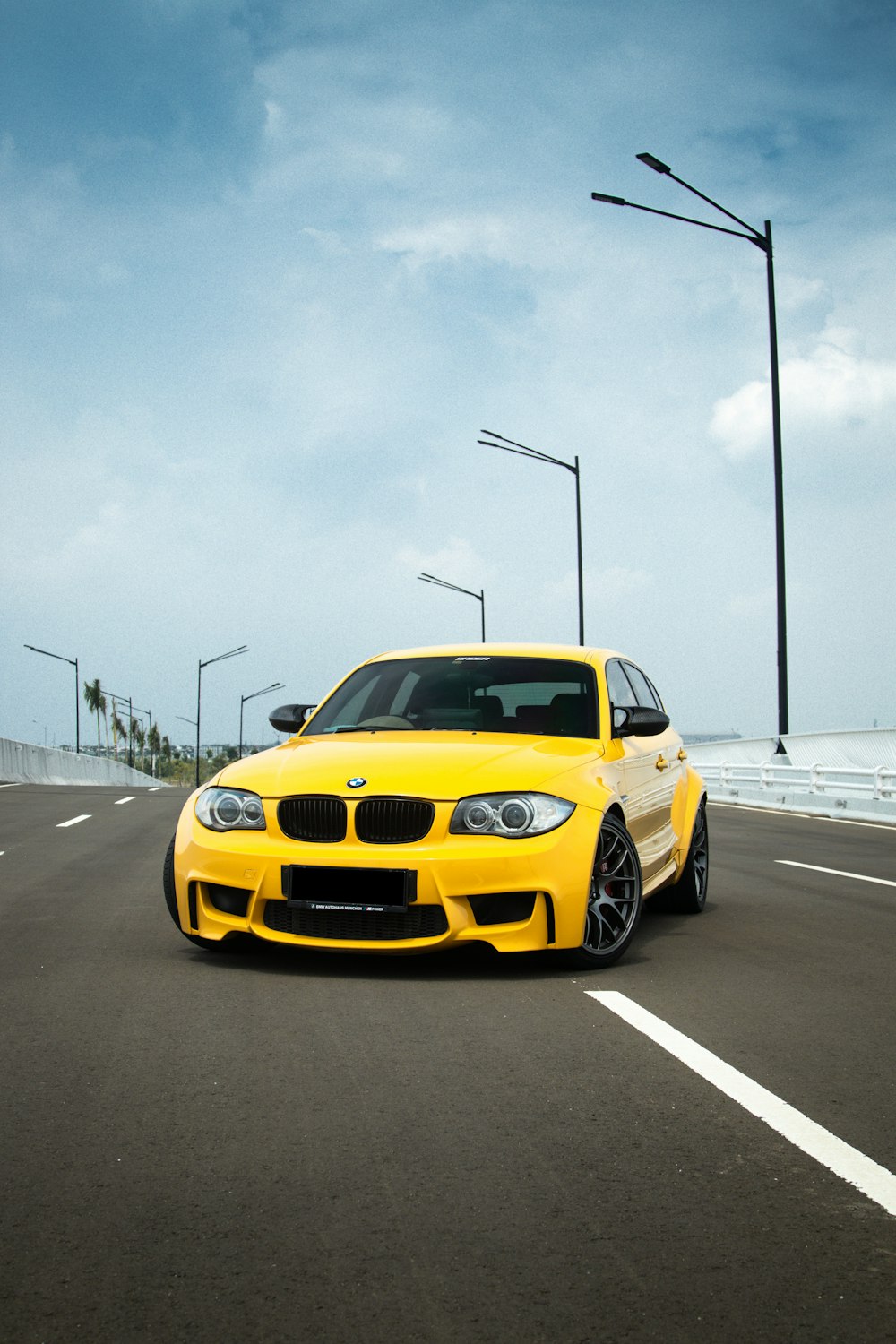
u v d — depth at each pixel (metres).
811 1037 4.39
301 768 5.66
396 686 6.96
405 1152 3.15
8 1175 2.98
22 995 4.93
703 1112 3.51
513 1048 4.18
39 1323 2.26
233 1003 4.82
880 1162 3.12
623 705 7.14
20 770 31.59
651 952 6.19
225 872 5.47
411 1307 2.33
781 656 22.86
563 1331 2.24
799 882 9.61
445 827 5.29
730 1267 2.51
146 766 125.00
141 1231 2.66
